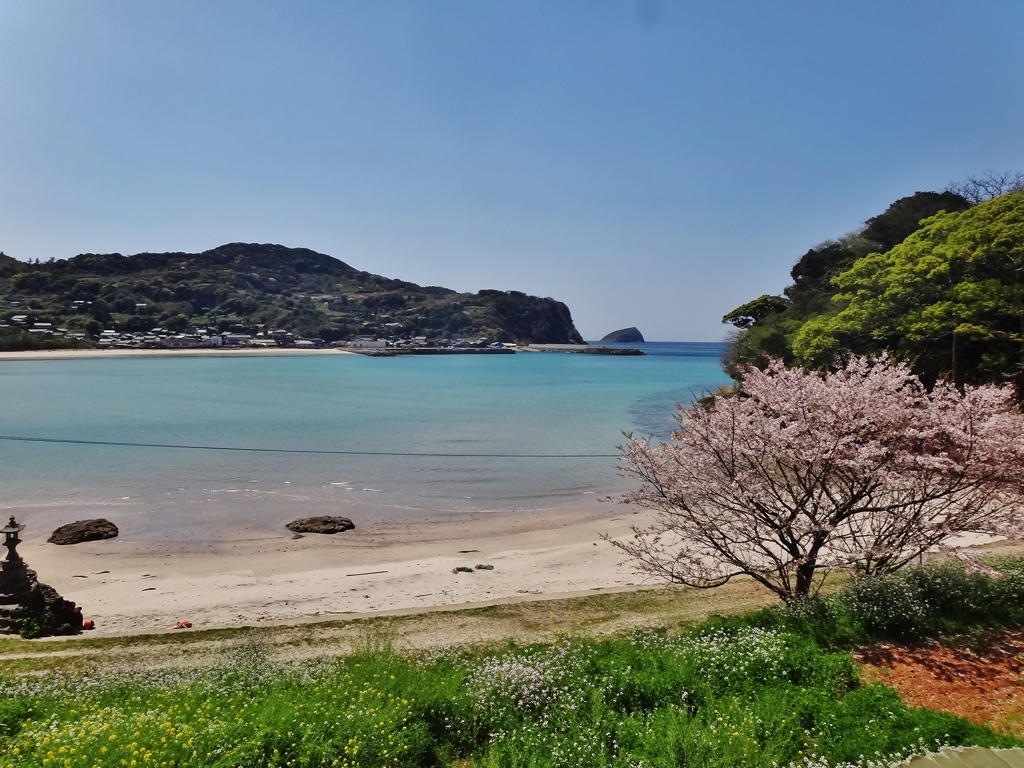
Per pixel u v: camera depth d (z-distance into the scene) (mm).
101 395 71062
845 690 7832
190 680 9734
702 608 13273
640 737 6965
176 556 20453
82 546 21406
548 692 8422
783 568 11477
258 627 13164
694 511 12688
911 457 10430
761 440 11250
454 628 12836
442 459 37781
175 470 33750
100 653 11727
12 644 12242
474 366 147000
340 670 9609
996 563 12484
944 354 32125
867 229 58844
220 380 95500
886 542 11406
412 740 7242
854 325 34250
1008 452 10438
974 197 56500
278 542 22078
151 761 6082
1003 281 30859
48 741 6527
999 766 6113
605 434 47062
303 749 6711
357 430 48469
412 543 22031
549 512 26438
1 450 38688
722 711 7430
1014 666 8070
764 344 48844
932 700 7410
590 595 14875
